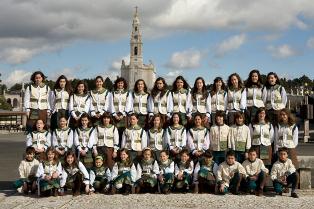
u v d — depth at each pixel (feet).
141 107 44.37
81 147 40.65
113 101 43.96
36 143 40.83
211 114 44.19
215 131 41.24
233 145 40.63
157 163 39.47
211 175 38.99
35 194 38.32
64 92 43.47
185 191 39.42
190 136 41.73
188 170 39.68
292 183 37.22
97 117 43.32
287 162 38.17
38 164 39.01
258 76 43.52
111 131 41.37
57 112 43.24
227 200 35.35
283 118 40.73
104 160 40.47
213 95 44.45
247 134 40.68
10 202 34.58
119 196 37.22
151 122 42.80
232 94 43.62
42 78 43.93
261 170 38.11
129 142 41.52
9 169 55.11
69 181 37.93
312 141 120.57
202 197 36.70
